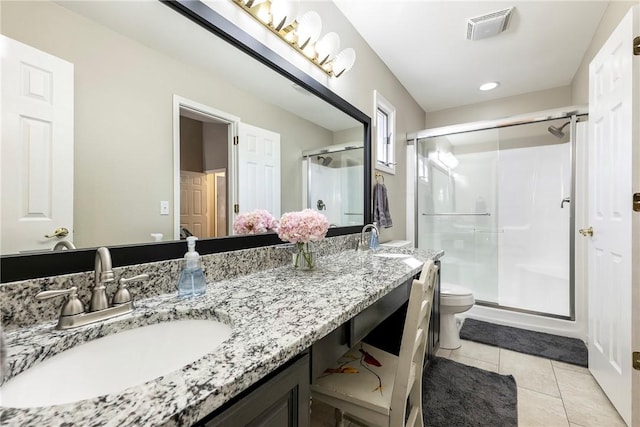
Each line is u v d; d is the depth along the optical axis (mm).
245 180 1217
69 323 611
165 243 889
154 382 417
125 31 814
